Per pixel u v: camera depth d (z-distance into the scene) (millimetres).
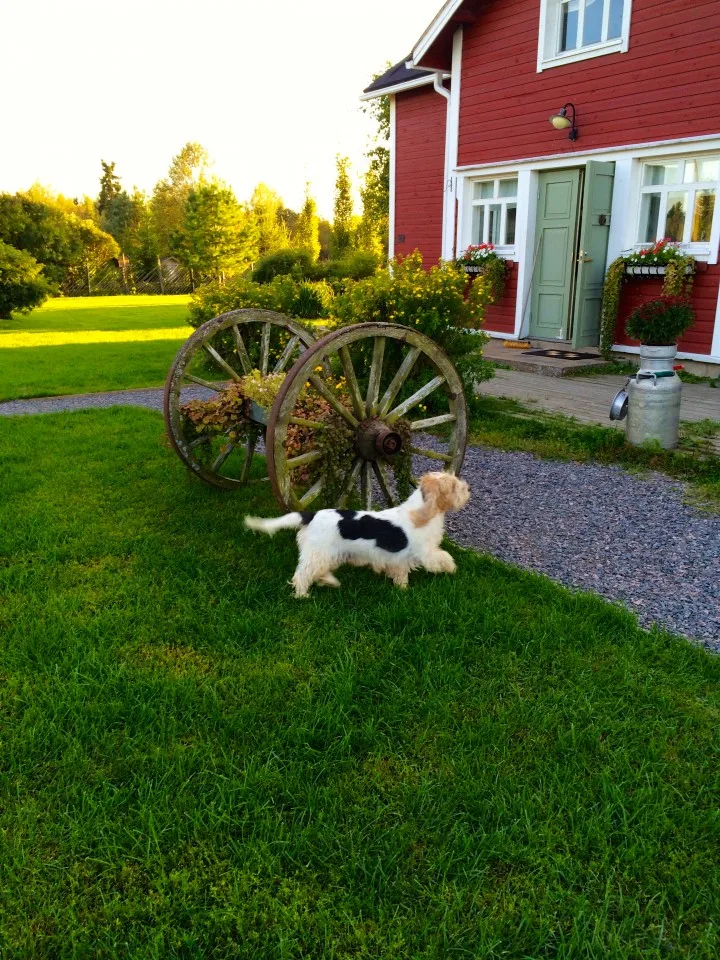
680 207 9836
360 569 4074
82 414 8602
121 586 3852
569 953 1782
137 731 2643
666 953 1829
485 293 8180
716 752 2518
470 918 1918
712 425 6926
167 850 2137
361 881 2023
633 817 2205
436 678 2951
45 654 3191
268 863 2061
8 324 21781
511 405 8164
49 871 2068
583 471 6070
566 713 2729
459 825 2199
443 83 13086
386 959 1796
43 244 42625
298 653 3178
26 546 4434
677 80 9234
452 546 4410
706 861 2076
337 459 4223
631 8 9523
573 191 11023
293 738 2582
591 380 9516
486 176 12406
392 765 2482
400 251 15055
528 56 11102
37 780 2428
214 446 6957
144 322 22641
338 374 8086
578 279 10508
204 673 3039
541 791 2338
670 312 6195
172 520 4887
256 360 9305
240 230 48531
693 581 3994
